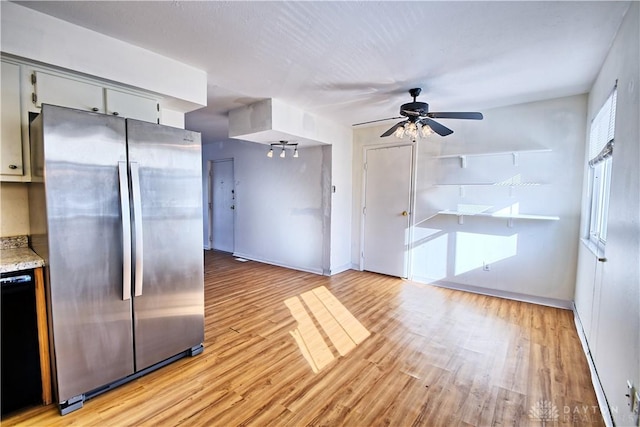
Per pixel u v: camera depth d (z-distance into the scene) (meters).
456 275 4.09
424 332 2.82
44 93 1.91
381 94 3.20
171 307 2.23
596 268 2.27
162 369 2.21
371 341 2.65
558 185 3.34
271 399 1.90
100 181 1.84
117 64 2.09
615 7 1.68
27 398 1.79
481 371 2.21
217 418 1.74
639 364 1.32
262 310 3.35
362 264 5.04
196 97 2.54
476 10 1.73
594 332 2.23
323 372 2.19
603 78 2.41
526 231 3.56
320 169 4.77
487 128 3.74
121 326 1.97
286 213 5.29
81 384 1.82
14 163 1.84
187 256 2.31
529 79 2.77
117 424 1.69
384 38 2.05
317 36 2.04
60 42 1.85
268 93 3.18
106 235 1.88
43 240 1.75
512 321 3.05
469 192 3.92
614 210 1.83
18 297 1.73
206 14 1.79
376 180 4.80
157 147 2.09
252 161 5.77
